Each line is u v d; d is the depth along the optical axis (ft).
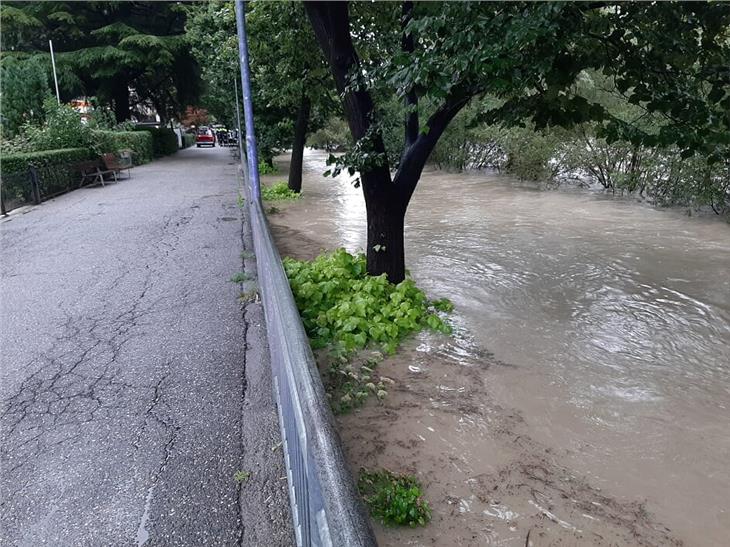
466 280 21.89
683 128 13.82
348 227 33.30
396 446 10.61
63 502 8.35
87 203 37.29
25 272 20.71
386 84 14.38
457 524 8.57
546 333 16.47
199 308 16.63
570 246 28.14
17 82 54.39
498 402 12.34
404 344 15.44
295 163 47.29
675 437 11.03
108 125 65.77
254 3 26.37
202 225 29.43
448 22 12.23
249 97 22.22
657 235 30.78
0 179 33.01
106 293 18.19
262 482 8.73
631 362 14.49
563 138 47.73
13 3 80.69
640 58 14.25
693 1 13.37
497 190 52.75
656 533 8.46
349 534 3.01
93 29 85.76
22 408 11.05
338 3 16.90
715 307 18.76
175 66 90.02
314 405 4.68
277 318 8.57
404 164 18.72
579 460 10.27
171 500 8.38
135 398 11.37
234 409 10.91
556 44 11.90
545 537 8.34
